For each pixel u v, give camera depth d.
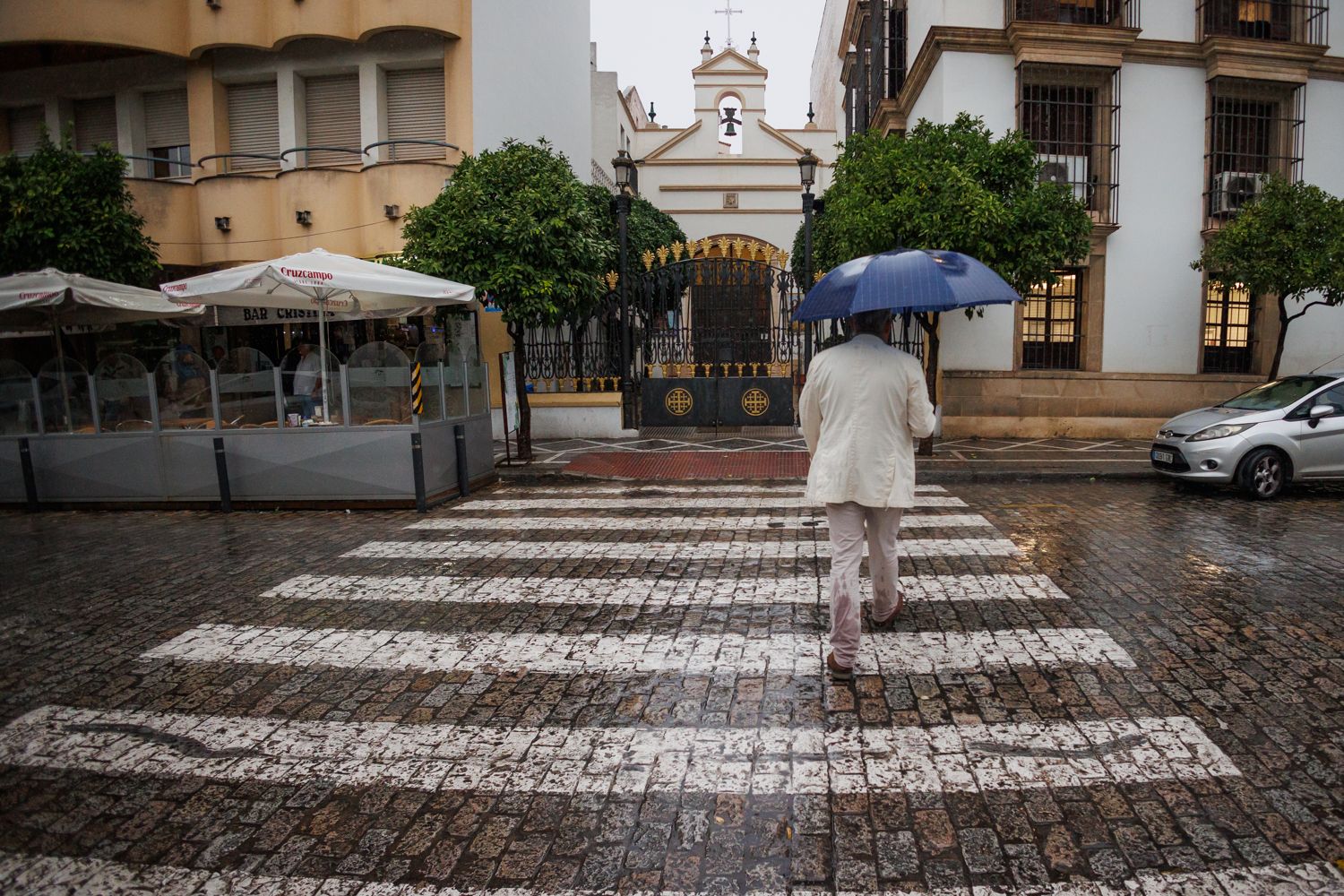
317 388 9.12
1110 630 4.57
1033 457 11.52
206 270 15.10
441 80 14.91
